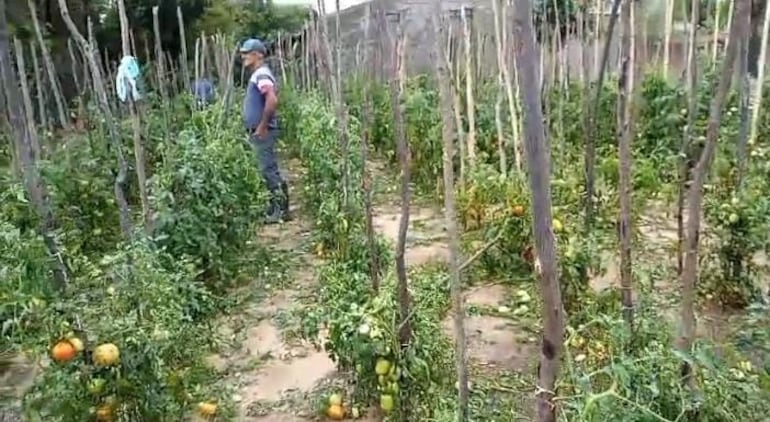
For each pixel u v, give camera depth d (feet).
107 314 9.15
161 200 15.16
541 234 6.32
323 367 12.52
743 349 9.85
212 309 13.75
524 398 10.71
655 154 20.57
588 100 14.53
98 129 22.93
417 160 23.68
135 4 38.63
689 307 8.45
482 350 12.61
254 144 21.08
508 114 22.17
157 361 9.19
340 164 18.16
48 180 17.65
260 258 17.47
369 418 10.75
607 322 8.74
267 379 12.21
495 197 15.85
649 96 23.71
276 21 49.88
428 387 9.62
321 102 25.81
